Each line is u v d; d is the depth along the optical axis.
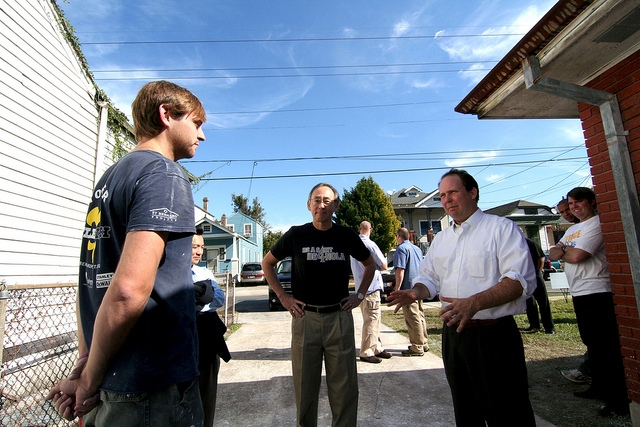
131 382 0.95
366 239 4.45
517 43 2.24
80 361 1.04
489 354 1.75
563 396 3.05
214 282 2.41
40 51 4.51
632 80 2.24
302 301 2.43
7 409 2.42
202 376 2.20
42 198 4.50
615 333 2.69
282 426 2.78
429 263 2.21
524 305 1.78
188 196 1.10
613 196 2.48
